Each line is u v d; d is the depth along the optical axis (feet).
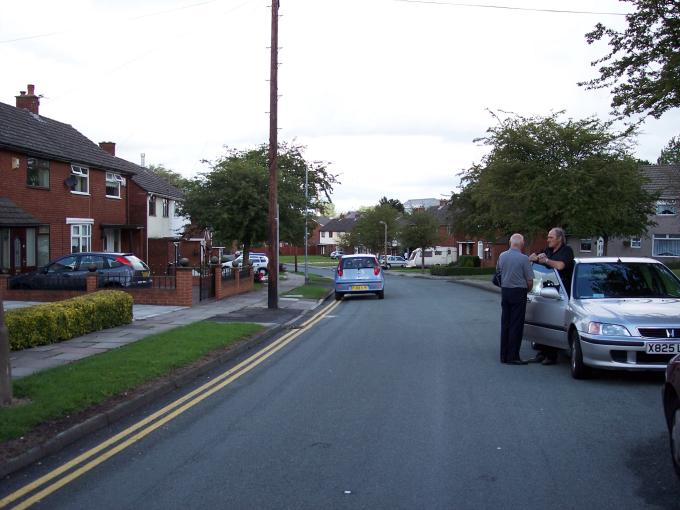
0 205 71.56
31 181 83.56
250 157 136.77
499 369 31.78
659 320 26.30
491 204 86.12
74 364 30.45
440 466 17.63
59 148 91.04
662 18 44.83
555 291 31.27
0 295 22.58
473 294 91.86
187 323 49.34
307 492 15.83
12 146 78.02
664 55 44.34
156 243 126.31
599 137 76.13
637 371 28.94
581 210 74.18
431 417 22.80
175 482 16.61
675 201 130.62
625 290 30.58
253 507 14.93
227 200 95.55
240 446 19.70
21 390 24.43
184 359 32.27
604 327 26.76
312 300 77.71
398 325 51.55
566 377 29.55
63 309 39.78
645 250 152.76
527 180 77.97
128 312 49.01
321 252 398.42
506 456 18.42
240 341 40.57
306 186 126.31
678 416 16.25
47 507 14.99
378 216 249.55
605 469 17.24
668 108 46.34
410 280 151.02
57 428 20.43
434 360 34.50
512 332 32.81
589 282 31.14
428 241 202.28
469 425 21.70
